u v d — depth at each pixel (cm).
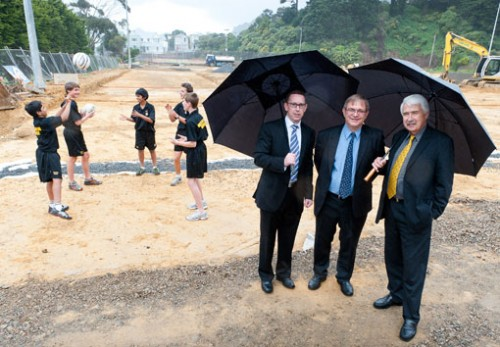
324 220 381
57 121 564
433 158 307
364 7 9212
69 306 384
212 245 530
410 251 329
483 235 564
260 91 369
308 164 377
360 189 356
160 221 602
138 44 16362
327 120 395
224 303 393
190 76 4725
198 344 335
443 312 384
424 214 312
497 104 2262
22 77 2334
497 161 1056
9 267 457
